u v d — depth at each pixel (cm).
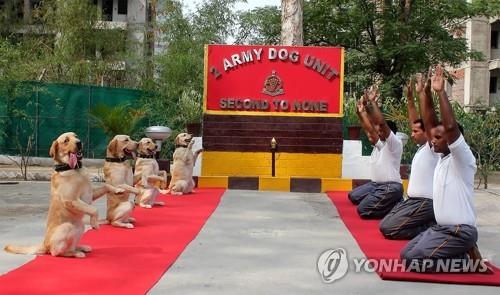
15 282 493
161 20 2833
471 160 561
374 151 919
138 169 946
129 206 768
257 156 1362
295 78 1373
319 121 1366
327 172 1360
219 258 605
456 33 2555
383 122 892
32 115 1742
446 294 493
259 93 1373
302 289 499
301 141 1365
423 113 588
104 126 1488
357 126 1438
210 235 729
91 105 1750
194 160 1198
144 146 954
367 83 2144
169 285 499
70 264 558
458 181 561
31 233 729
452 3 2130
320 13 2172
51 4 2488
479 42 3136
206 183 1300
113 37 2486
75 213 586
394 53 2030
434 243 552
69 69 2159
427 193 711
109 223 772
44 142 1752
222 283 510
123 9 3309
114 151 766
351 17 2155
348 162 1410
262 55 1373
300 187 1287
